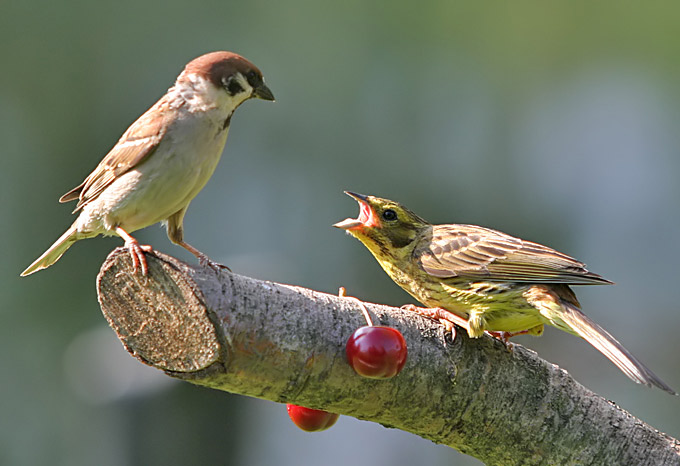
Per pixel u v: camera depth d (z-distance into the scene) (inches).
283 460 478.9
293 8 631.2
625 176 641.6
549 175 642.8
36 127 577.9
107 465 389.7
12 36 579.5
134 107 593.3
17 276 549.6
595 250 622.8
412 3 647.1
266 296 201.0
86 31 592.1
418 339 223.3
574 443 234.5
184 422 388.2
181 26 610.2
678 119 654.5
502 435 232.5
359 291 581.6
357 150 623.2
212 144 242.1
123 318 197.2
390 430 517.0
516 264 251.6
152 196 237.1
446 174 629.3
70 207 574.6
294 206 608.7
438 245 264.1
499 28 662.5
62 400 502.6
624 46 677.9
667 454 239.6
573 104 661.9
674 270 609.3
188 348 196.2
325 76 630.5
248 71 244.8
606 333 232.5
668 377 562.3
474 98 649.0
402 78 640.4
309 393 208.4
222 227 596.1
